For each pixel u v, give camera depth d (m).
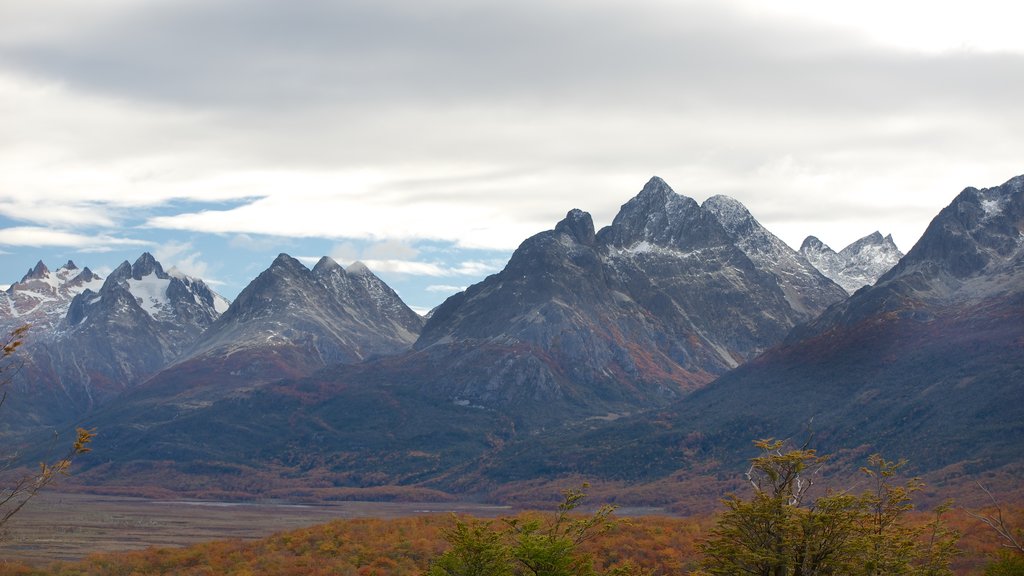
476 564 66.19
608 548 126.69
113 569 151.50
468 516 172.25
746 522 64.94
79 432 42.69
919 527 68.31
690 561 116.25
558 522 71.12
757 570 64.19
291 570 139.00
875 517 67.56
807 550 62.41
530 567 66.00
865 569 62.47
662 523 150.62
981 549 99.69
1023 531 93.31
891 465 72.44
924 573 65.00
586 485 74.62
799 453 65.44
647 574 79.31
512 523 71.19
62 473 42.22
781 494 64.56
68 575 148.50
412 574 127.19
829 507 63.09
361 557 144.88
